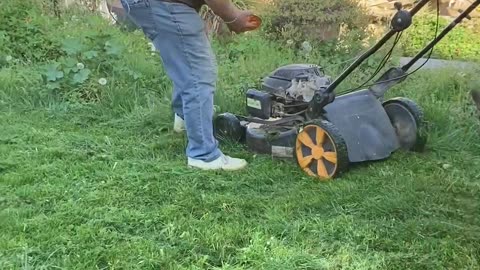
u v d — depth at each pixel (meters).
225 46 7.33
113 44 6.39
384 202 4.11
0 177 4.37
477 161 4.77
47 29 7.02
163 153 4.87
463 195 4.26
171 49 4.45
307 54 6.76
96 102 5.78
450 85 5.93
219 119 5.06
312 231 3.84
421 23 8.43
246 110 5.36
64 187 4.29
